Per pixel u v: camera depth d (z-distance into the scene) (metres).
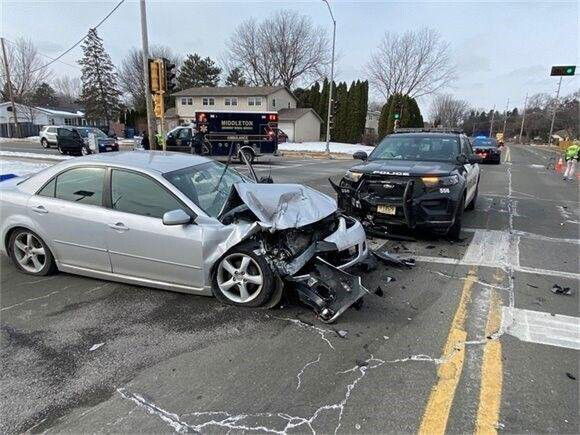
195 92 53.25
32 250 4.75
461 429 2.50
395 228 6.70
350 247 4.27
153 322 3.77
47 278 4.73
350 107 50.28
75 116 68.56
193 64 74.31
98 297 4.26
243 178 5.38
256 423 2.54
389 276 4.92
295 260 3.93
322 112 55.78
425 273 5.05
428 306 4.12
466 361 3.18
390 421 2.56
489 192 12.45
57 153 25.91
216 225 3.98
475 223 7.91
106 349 3.34
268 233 3.97
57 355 3.25
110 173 4.37
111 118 66.25
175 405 2.70
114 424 2.53
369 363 3.15
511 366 3.11
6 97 53.66
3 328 3.65
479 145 26.47
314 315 3.91
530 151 52.22
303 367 3.10
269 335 3.55
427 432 2.47
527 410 2.65
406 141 7.84
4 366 3.11
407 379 2.96
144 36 14.93
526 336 3.55
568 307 4.13
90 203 4.40
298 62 62.19
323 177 15.45
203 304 4.12
